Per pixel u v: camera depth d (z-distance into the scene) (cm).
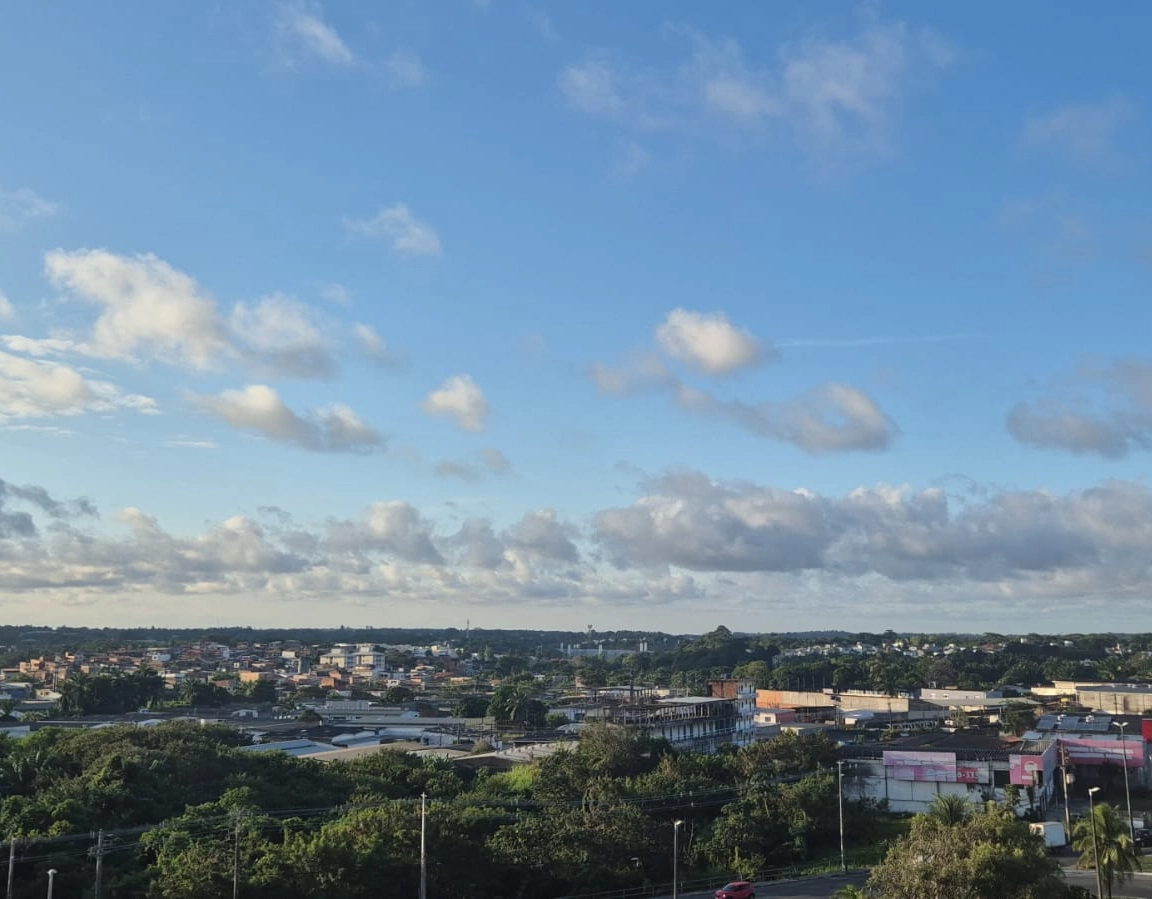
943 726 16375
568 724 17438
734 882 6988
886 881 4944
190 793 8506
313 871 6150
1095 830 6259
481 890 6906
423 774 10012
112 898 6006
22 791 8319
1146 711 16750
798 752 10338
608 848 7456
